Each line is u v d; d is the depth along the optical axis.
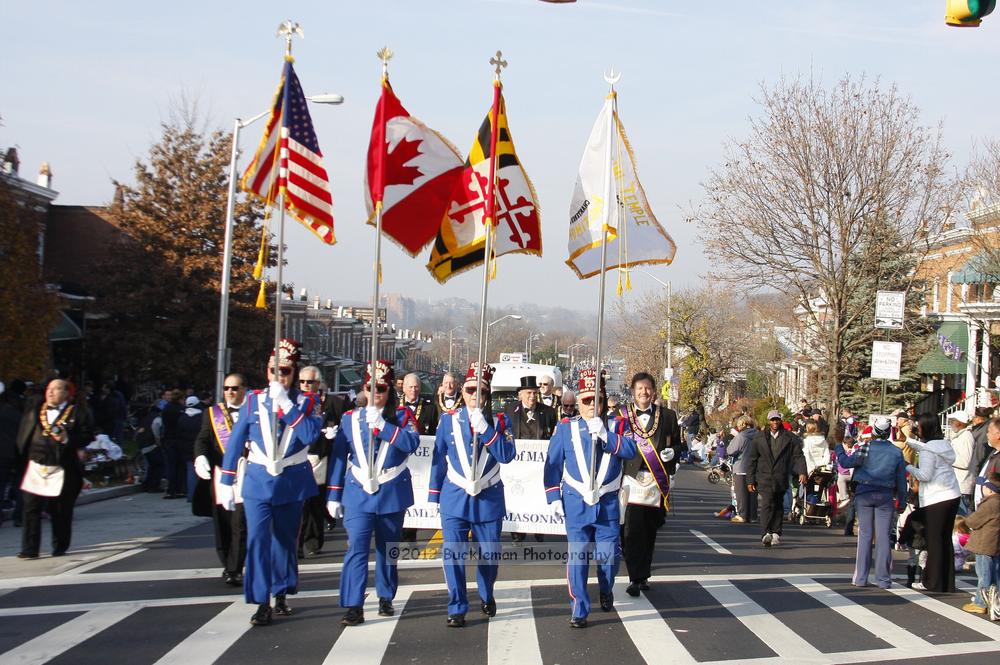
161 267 32.12
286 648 7.59
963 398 34.19
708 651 7.70
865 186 27.33
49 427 11.59
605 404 12.38
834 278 27.62
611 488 8.72
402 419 8.80
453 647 7.67
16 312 21.02
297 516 8.69
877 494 10.76
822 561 12.70
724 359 57.28
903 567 12.60
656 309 62.44
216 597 9.41
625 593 9.99
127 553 12.09
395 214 10.72
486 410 9.03
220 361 22.88
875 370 21.98
